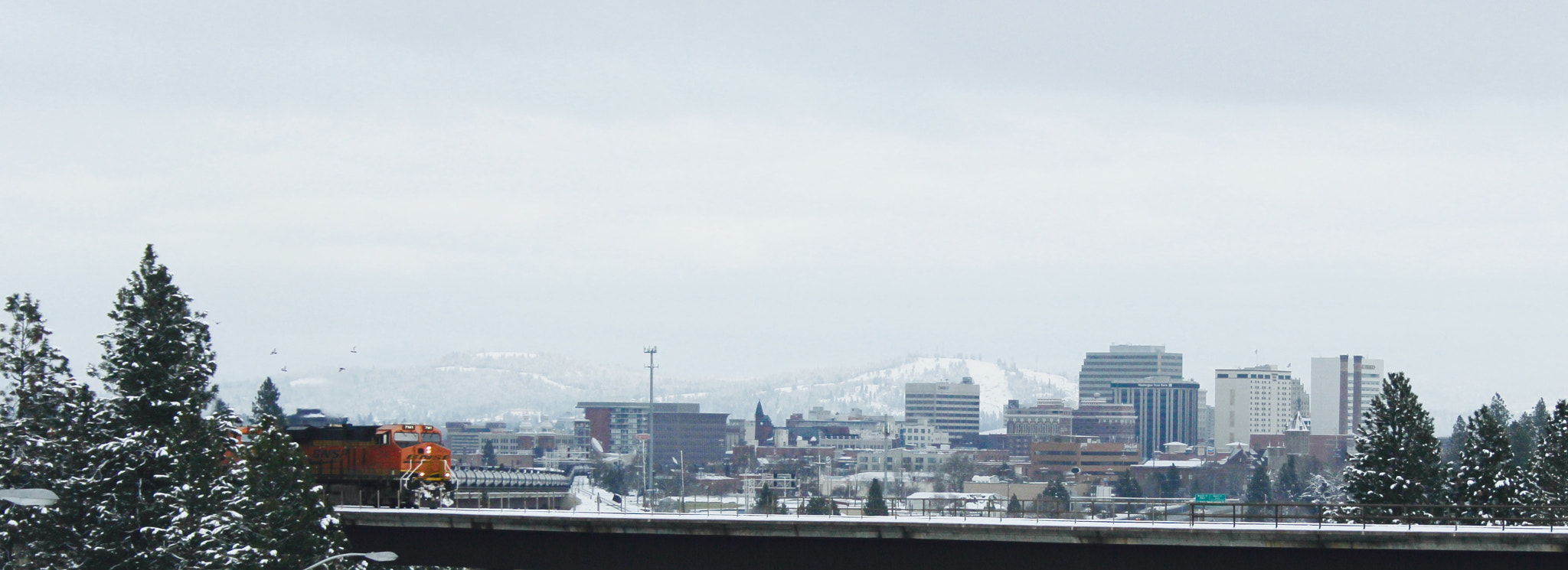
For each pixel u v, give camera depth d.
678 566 73.00
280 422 105.81
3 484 89.12
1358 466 115.25
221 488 82.12
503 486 133.50
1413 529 63.22
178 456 85.31
